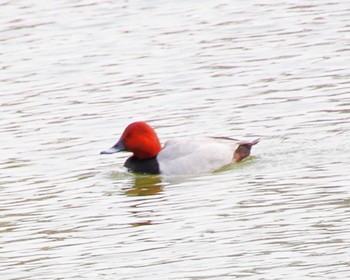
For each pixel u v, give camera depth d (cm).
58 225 1482
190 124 1944
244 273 1241
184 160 1717
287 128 1864
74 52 2498
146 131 1750
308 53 2316
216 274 1245
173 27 2639
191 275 1249
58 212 1542
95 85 2245
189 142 1739
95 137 1914
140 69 2330
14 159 1822
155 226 1448
